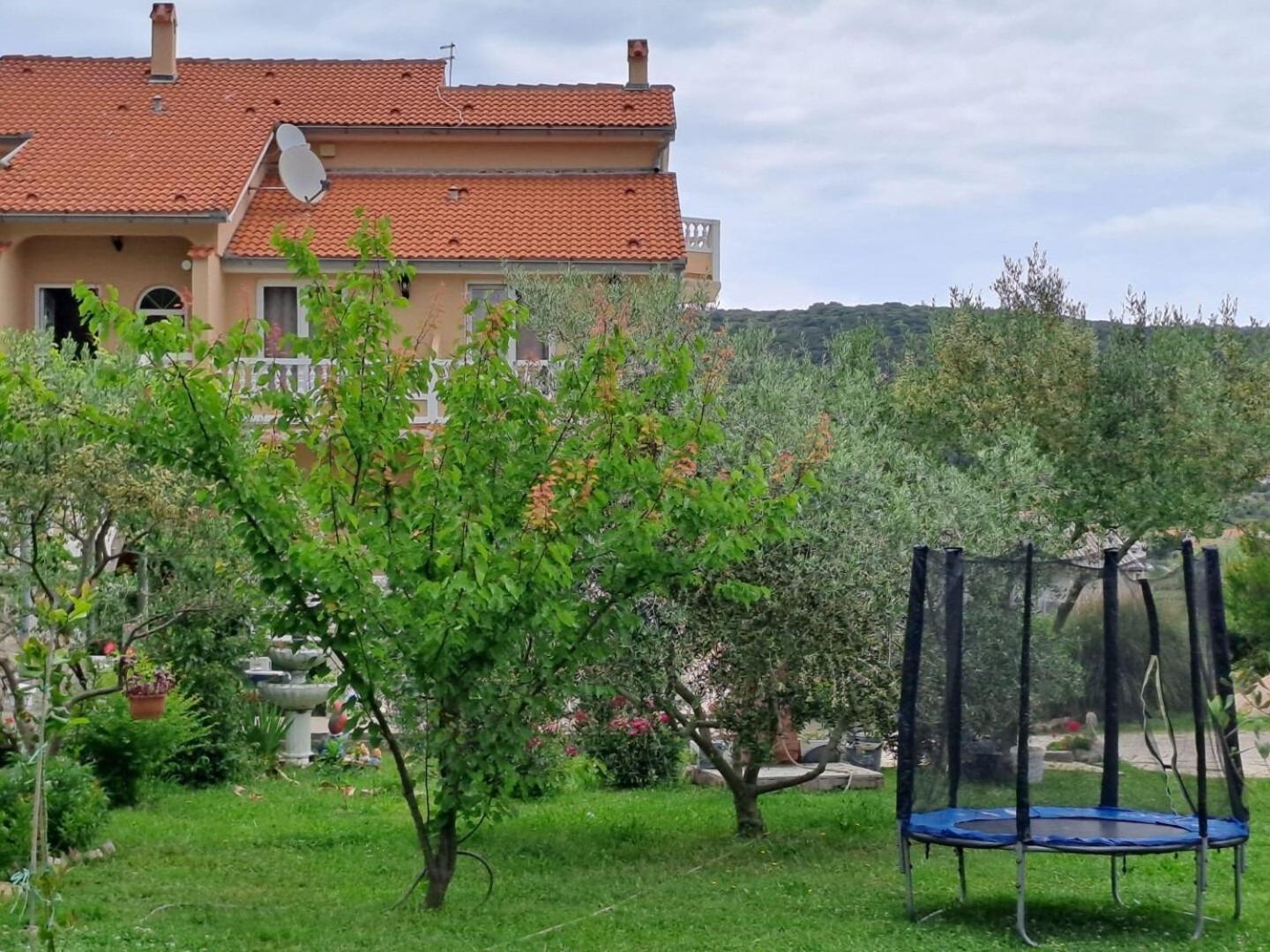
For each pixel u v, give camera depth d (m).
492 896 11.25
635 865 12.80
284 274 27.64
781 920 10.42
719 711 13.34
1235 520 23.12
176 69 32.97
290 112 31.31
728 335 15.41
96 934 9.53
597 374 10.59
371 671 9.66
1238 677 11.10
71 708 13.00
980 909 10.95
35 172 28.20
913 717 10.56
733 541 10.43
